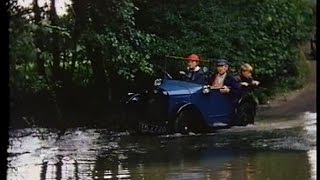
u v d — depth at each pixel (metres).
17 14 6.47
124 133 12.09
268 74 18.06
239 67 14.88
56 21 9.48
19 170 8.52
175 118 12.12
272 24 18.38
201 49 14.62
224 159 9.72
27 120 9.80
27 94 9.09
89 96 12.56
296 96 19.39
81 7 11.05
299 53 21.69
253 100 13.77
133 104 12.19
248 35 16.84
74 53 11.45
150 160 9.60
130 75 12.46
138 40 12.60
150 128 12.13
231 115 13.04
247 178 8.43
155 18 13.85
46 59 9.70
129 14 12.02
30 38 6.57
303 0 21.56
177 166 9.18
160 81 12.53
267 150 10.53
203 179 8.34
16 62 6.58
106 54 12.12
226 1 16.44
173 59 13.48
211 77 12.89
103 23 11.73
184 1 14.66
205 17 15.30
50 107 11.03
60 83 11.54
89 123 12.18
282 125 13.71
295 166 9.19
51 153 9.78
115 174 8.60
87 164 9.20
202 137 12.00
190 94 12.32
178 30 14.48
